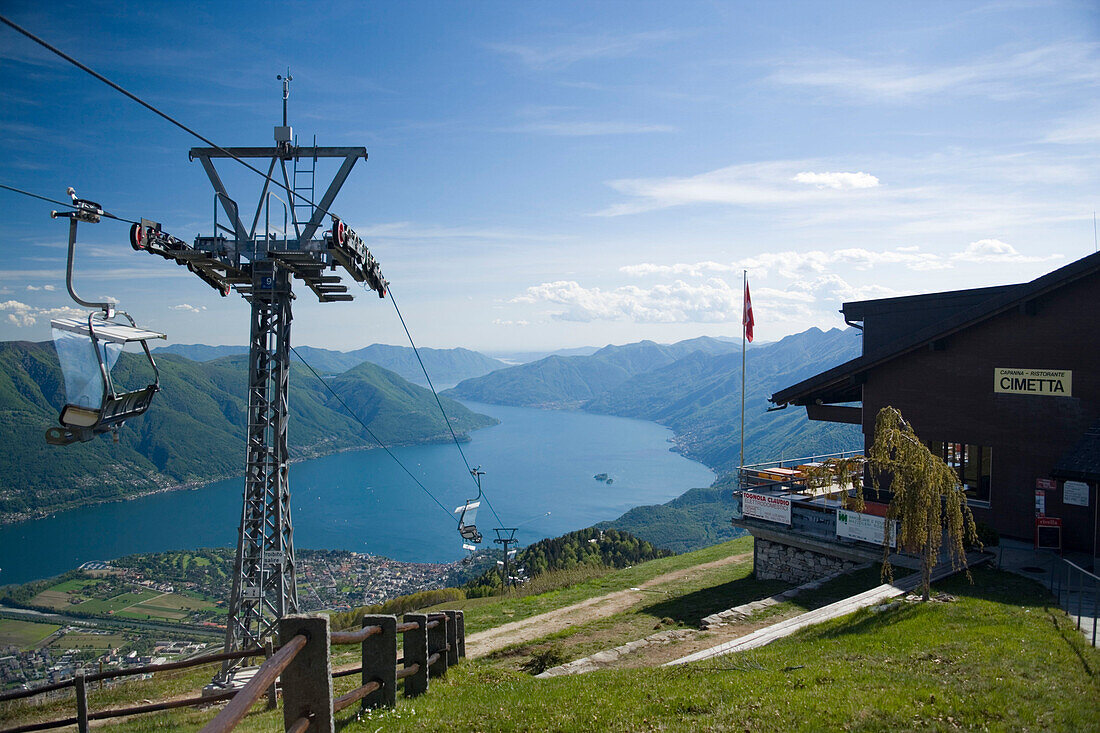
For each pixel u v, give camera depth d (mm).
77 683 8328
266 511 17188
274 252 16625
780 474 24922
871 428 22688
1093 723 7219
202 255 16500
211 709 13820
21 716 14281
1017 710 7613
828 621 13594
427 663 9422
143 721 12922
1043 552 18062
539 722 7613
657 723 7523
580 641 17391
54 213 8086
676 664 11180
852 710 7531
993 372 19750
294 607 17312
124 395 7980
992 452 19859
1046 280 18094
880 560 18797
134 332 8250
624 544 67938
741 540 34312
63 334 7742
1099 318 17766
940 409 20938
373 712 7750
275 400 17141
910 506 13875
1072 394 18203
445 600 37375
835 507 20781
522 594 29078
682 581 25375
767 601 17266
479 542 47625
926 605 13984
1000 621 12531
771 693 8367
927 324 23281
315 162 17031
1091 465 16016
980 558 17500
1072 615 12867
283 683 4973
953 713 7500
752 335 25766
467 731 7379
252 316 17156
